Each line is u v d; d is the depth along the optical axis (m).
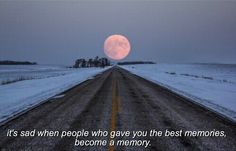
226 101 12.16
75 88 18.03
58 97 13.15
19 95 14.00
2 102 11.42
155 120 7.75
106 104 10.73
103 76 34.47
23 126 6.88
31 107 10.03
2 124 7.13
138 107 10.08
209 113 9.06
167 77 33.94
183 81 26.20
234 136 6.16
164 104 11.01
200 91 16.62
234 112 9.34
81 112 8.90
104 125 6.96
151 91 16.25
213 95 14.52
